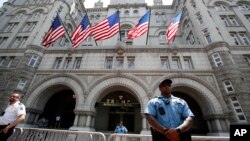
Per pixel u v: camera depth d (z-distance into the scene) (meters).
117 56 17.33
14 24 23.62
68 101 19.39
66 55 18.11
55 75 16.45
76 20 30.22
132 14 30.11
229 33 18.94
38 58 17.77
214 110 13.17
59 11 23.77
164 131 2.59
